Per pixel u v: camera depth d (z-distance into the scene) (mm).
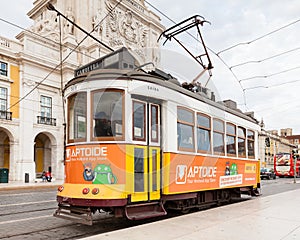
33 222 7402
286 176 43875
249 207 8328
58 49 29391
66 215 6609
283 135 101000
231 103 11641
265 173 36375
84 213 6055
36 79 27125
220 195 9984
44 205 10469
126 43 35781
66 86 7469
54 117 28344
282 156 43750
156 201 6859
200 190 8211
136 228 5559
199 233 5219
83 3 32781
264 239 4930
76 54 30516
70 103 7184
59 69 28734
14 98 25828
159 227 5648
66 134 7137
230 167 10117
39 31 34281
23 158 25656
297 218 6695
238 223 6094
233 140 10570
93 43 31781
